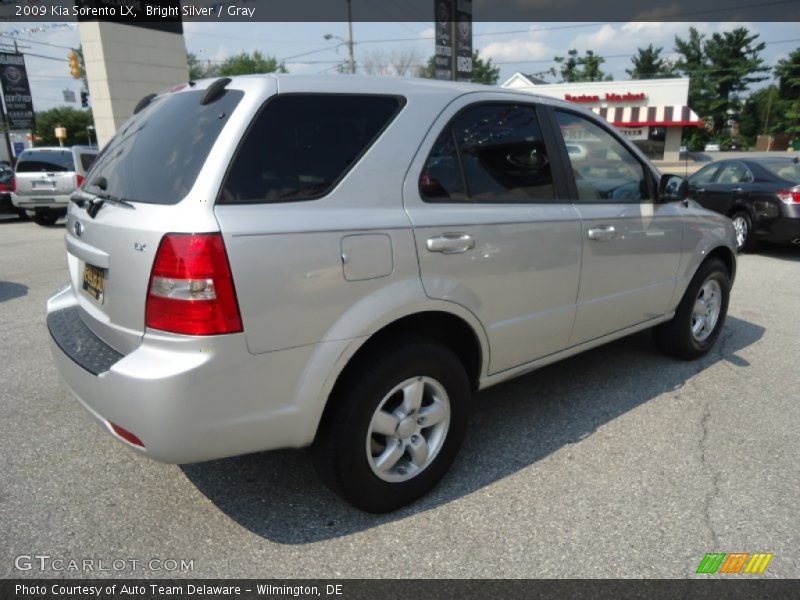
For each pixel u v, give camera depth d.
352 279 2.32
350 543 2.47
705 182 9.96
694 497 2.78
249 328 2.11
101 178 2.73
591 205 3.33
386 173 2.47
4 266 8.55
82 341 2.51
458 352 3.02
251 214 2.13
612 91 38.62
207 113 2.34
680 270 4.04
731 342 4.93
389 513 2.67
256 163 2.20
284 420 2.27
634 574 2.29
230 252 2.06
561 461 3.10
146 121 2.70
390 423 2.54
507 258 2.85
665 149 39.28
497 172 2.90
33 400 3.81
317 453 2.48
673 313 4.18
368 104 2.51
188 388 2.05
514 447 3.24
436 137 2.65
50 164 13.01
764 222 8.57
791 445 3.25
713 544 2.46
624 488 2.86
